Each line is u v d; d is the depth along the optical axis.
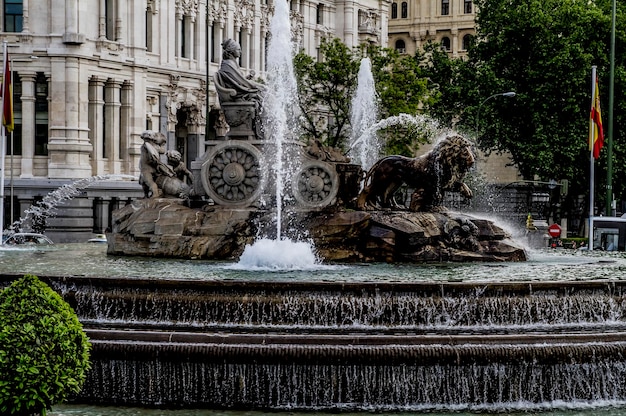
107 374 26.78
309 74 82.12
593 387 27.44
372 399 26.61
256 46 99.31
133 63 80.88
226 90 38.31
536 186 86.94
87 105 76.25
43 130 75.56
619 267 36.12
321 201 37.78
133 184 78.00
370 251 36.78
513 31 88.19
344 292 28.75
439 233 37.62
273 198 37.91
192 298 28.78
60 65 74.38
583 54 84.50
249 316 28.58
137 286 29.19
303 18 103.31
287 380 26.52
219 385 26.58
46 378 20.27
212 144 38.12
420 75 93.88
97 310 29.23
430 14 148.25
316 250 36.50
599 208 90.69
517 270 34.38
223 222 37.50
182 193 39.75
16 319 20.45
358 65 81.88
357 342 26.81
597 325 29.41
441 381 26.70
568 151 85.12
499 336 27.39
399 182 39.41
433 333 28.23
